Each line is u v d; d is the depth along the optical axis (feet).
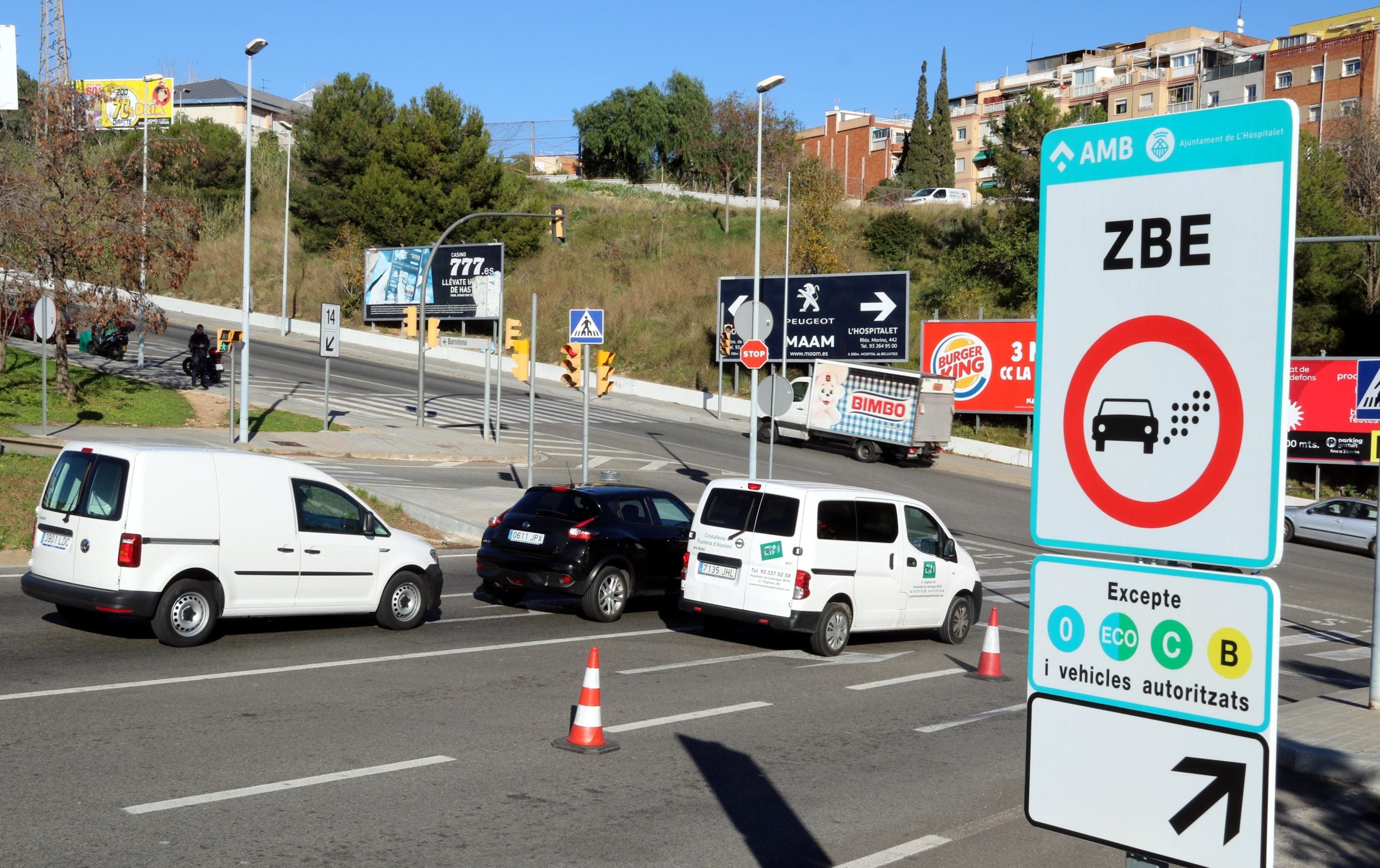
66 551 37.60
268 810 21.85
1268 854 8.41
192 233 109.40
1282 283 8.39
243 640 39.83
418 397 150.51
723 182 272.10
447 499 81.76
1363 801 28.04
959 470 136.87
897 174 334.24
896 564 46.14
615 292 213.46
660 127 299.99
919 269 215.10
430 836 20.95
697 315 202.08
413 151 219.20
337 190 237.25
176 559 37.32
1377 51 246.68
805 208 210.38
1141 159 9.22
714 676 38.27
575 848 20.76
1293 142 8.37
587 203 249.55
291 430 111.45
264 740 26.89
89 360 138.31
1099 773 9.39
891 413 131.85
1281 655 52.65
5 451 69.82
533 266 227.40
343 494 42.32
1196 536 8.86
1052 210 9.81
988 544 88.58
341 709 30.32
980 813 24.58
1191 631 8.86
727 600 43.91
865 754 29.01
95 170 103.45
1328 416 128.67
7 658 34.37
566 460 115.55
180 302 223.30
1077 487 9.62
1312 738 31.89
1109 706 9.35
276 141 284.61
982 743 30.89
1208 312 8.80
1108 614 9.38
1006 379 152.56
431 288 202.69
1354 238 51.80
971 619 50.31
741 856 20.88
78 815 20.98
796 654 43.96
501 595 51.98
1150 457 9.14
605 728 30.01
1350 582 81.51
